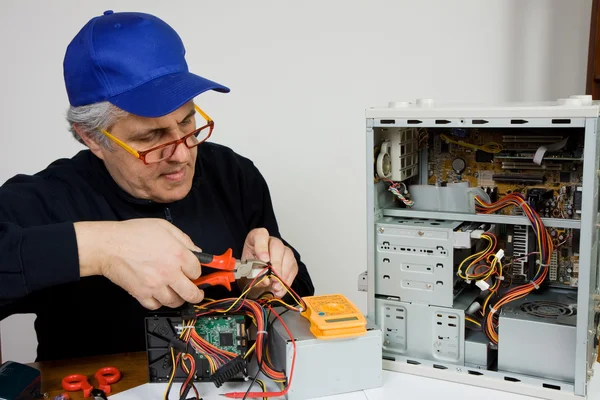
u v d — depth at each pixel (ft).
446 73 8.12
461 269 4.28
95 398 3.72
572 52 7.54
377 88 8.42
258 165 9.07
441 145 4.70
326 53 8.50
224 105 9.04
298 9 8.48
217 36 8.86
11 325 9.69
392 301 4.37
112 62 4.01
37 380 3.79
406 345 4.37
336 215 8.88
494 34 7.82
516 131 4.37
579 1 7.40
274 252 4.44
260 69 8.79
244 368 3.76
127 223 3.83
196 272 3.75
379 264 4.39
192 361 3.69
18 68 9.38
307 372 3.73
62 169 5.24
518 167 4.41
